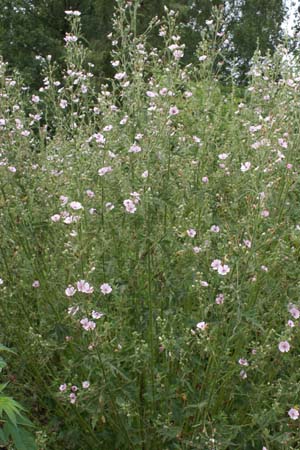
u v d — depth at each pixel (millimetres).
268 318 3125
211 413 2922
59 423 3162
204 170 3777
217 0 17703
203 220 3486
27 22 16859
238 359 2912
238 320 2588
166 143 3264
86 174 3309
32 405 3348
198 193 3408
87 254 3166
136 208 2949
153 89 3734
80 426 3127
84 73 4648
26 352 3100
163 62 4164
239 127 4180
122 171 3338
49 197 3463
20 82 4082
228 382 2924
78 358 2850
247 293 2893
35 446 2357
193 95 3947
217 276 2887
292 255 3049
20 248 3273
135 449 2977
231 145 4078
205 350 2666
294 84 3451
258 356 2809
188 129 3953
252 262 2801
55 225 3318
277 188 3244
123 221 3090
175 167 3318
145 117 3443
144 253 3039
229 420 3035
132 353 3002
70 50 3971
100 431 3154
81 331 2900
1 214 3229
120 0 3686
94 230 3094
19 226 3225
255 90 4152
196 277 2945
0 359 2355
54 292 3199
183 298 3135
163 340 2777
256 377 3104
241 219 3195
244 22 18578
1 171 3307
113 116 3770
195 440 2807
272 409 2682
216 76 4082
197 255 3078
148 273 2920
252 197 3174
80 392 2760
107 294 3006
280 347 2777
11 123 3664
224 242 3041
